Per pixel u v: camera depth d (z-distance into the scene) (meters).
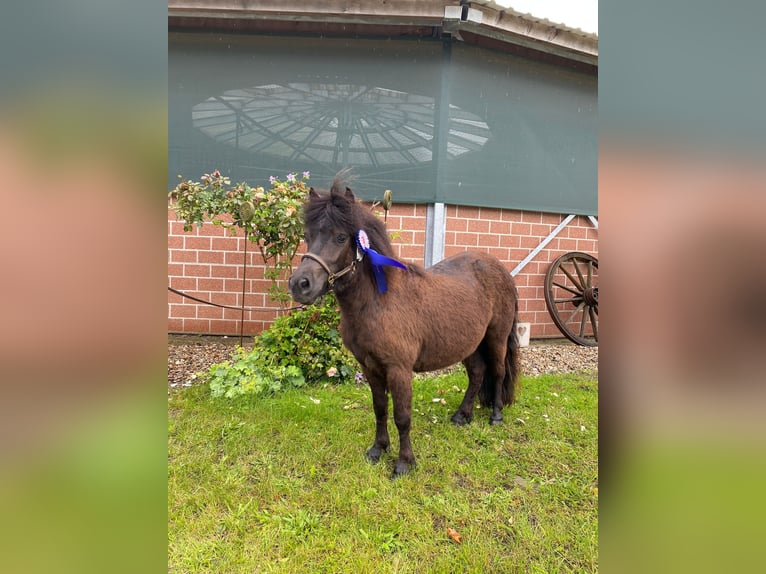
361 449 2.62
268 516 2.04
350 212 2.03
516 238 5.05
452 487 2.30
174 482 2.27
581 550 1.88
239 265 4.52
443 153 4.53
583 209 5.27
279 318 3.68
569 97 5.03
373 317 2.17
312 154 4.50
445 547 1.88
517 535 1.95
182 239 4.48
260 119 4.44
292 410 3.03
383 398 2.45
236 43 4.34
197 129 4.41
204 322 4.59
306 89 4.43
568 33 4.50
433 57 4.41
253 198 3.47
